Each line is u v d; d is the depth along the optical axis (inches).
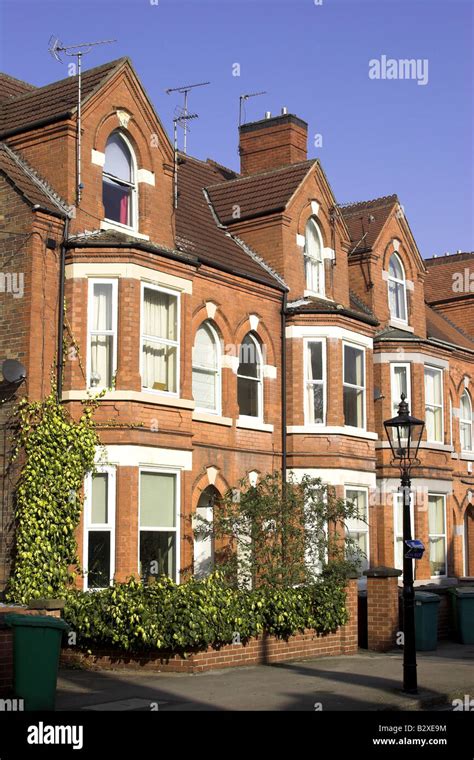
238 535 821.9
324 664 695.1
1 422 725.3
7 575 705.6
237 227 1011.9
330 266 1039.0
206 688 563.8
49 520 700.7
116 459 731.4
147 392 760.3
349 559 884.6
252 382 936.3
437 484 1129.4
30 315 719.1
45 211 733.9
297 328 956.0
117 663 629.0
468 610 876.6
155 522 768.9
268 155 1151.0
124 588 638.5
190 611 617.0
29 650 489.1
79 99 772.0
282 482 826.8
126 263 747.4
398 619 805.9
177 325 796.0
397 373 1101.1
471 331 1391.5
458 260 1478.8
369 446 994.1
